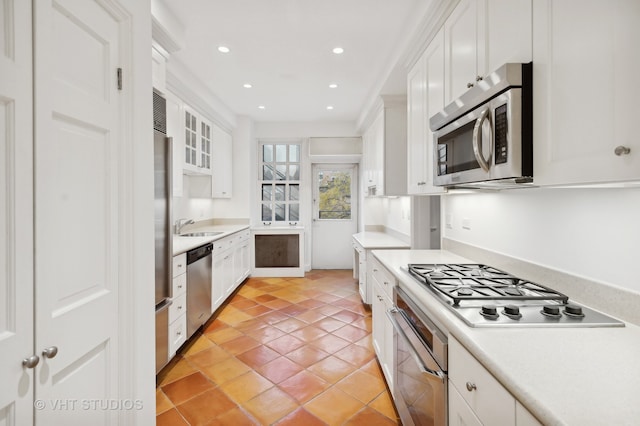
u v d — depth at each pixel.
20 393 0.75
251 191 5.21
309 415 1.86
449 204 2.39
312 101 4.24
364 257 3.62
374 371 2.33
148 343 1.27
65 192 0.89
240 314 3.50
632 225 1.00
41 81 0.80
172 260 2.24
